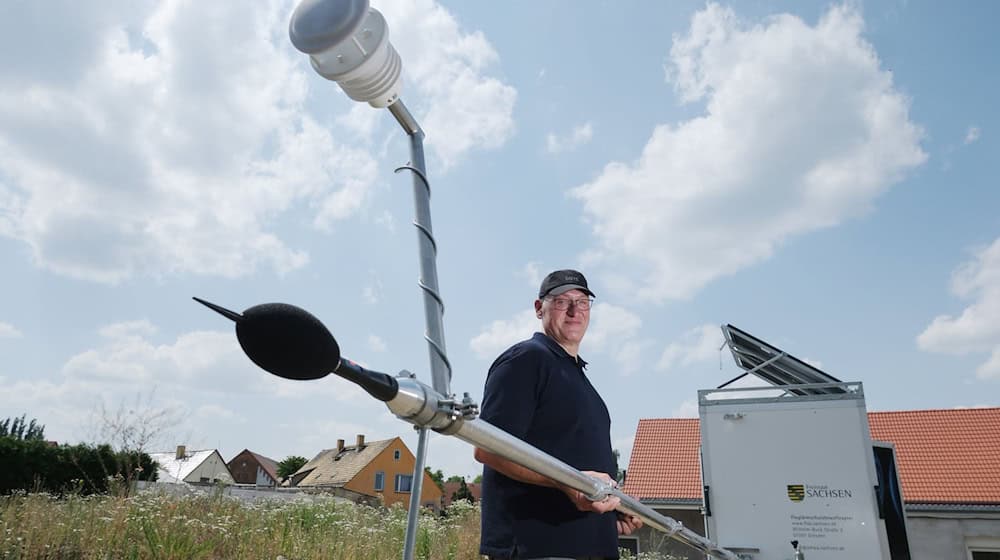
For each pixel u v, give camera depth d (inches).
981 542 557.3
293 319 34.2
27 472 644.7
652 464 729.0
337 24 44.3
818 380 312.5
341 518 328.5
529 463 53.7
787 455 289.3
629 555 421.7
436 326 46.5
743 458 295.0
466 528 375.2
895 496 279.0
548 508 82.0
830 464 282.7
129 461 325.4
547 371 87.5
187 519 252.7
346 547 273.1
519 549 80.5
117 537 227.9
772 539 281.1
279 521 295.6
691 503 648.4
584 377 95.6
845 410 287.4
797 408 293.7
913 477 645.3
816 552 274.8
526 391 84.6
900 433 708.0
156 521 243.8
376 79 47.1
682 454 736.3
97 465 344.5
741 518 287.6
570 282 98.3
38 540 217.5
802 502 281.7
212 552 241.8
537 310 102.7
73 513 248.7
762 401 299.3
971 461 645.3
